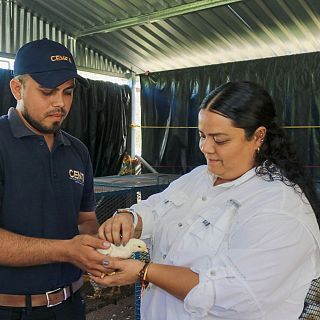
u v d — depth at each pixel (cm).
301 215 96
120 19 367
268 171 106
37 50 118
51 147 133
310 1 298
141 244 111
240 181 108
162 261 117
